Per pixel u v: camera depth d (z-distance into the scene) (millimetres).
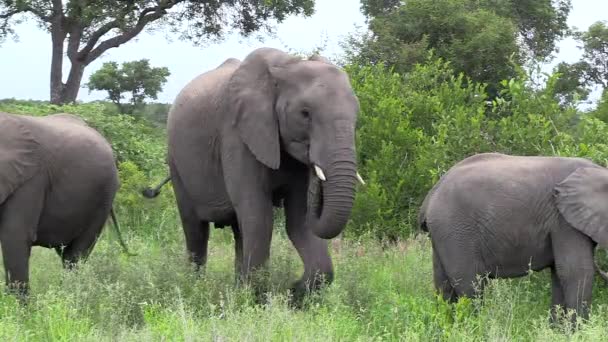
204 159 13805
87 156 14438
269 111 12539
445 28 30797
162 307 12062
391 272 14539
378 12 52688
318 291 12586
